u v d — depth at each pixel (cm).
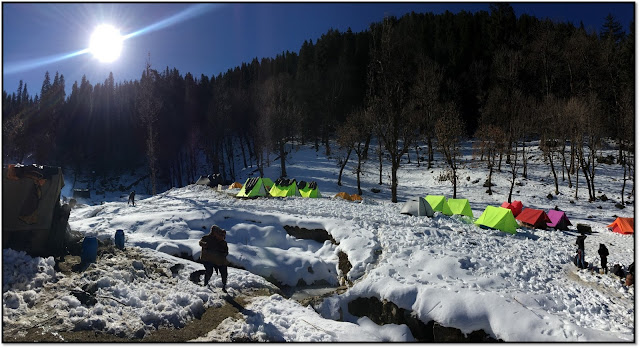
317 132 7725
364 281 1354
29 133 7406
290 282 1672
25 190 1223
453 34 9012
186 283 1162
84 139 8562
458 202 2733
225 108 6950
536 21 7850
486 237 1958
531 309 1048
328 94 7894
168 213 2286
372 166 5919
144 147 7431
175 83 8856
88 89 9738
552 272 1449
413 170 5612
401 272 1383
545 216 2558
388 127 3875
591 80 5822
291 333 933
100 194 6669
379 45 4091
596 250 1892
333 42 9944
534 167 5059
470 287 1197
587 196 3984
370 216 2275
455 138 4712
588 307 1091
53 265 1071
